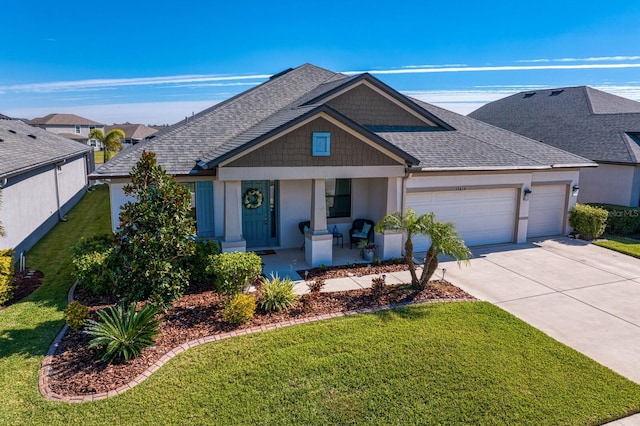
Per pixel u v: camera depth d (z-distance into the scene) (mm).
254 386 6535
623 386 6863
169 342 7828
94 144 73500
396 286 11141
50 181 19031
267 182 14719
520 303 10453
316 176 12461
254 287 11023
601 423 6047
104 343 7172
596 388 6770
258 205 14539
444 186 14719
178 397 6242
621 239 17609
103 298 10055
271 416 5895
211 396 6273
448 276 12414
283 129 11703
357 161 12852
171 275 8375
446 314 9367
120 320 7570
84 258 10328
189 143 13555
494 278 12320
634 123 21938
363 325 8680
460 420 5934
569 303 10500
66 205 22703
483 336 8375
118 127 81312
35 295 10367
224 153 11500
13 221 13836
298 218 15039
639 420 6156
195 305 9578
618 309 10164
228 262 9672
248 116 15859
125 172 11289
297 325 8641
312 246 12812
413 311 9484
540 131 25750
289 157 12086
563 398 6484
